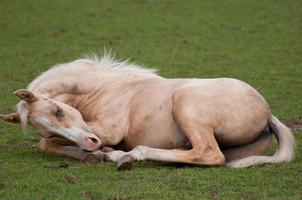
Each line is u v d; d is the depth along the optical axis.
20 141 15.12
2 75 23.20
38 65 24.70
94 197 10.46
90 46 27.61
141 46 27.52
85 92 13.66
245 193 10.59
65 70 13.89
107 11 34.47
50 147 13.57
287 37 28.91
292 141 12.52
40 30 30.75
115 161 12.52
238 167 11.91
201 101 12.16
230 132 12.16
